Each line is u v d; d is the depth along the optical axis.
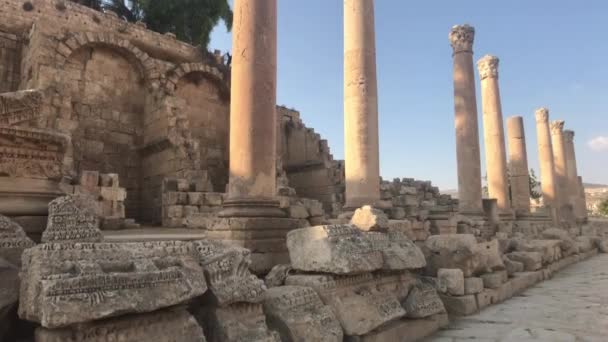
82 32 20.38
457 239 9.41
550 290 11.34
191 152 19.38
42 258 3.97
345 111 13.49
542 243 15.23
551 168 33.47
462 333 7.00
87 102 20.52
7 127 6.43
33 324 4.25
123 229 14.95
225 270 4.94
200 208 17.08
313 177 25.42
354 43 13.44
